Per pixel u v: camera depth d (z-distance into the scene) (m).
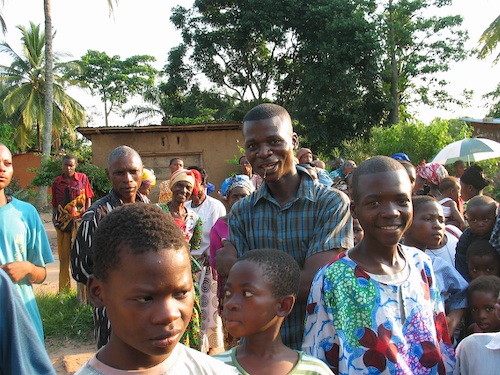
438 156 9.40
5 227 3.24
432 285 2.35
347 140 25.31
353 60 24.52
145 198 3.97
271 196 2.65
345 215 2.54
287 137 2.54
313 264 2.42
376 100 25.84
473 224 3.78
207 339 4.82
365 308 2.12
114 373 1.37
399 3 25.00
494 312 2.95
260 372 2.04
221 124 16.50
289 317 2.51
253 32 27.67
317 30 26.59
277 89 30.80
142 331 1.26
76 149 41.00
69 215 7.37
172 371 1.42
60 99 32.56
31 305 3.23
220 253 2.71
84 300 6.35
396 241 2.15
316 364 2.07
